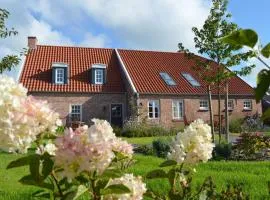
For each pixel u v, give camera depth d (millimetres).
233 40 1938
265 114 2262
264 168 11820
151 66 35719
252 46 1929
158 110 33250
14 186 8828
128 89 33156
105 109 32844
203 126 3133
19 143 2055
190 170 3305
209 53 20688
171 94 33625
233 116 36219
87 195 5523
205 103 35062
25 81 31625
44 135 2299
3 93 2053
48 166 2109
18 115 2041
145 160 13523
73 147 1919
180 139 3082
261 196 7445
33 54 34000
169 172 3162
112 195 2393
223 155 16016
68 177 1939
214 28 20469
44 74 32469
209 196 3752
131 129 30328
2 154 14656
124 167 3094
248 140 8398
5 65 11734
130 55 36469
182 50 21469
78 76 33219
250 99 36875
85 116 32312
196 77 36062
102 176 2178
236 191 4133
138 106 32156
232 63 20312
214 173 10492
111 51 36688
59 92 31875
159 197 3371
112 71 34625
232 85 36969
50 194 2645
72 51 35438
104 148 1950
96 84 33062
